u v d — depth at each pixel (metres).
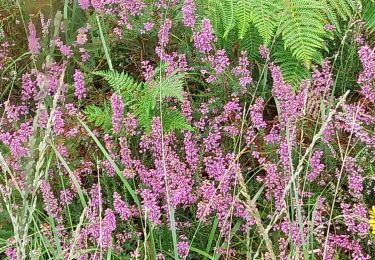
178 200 1.18
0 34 1.48
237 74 1.31
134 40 1.44
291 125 1.22
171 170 1.23
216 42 1.41
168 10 1.42
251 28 1.42
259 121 1.24
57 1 1.54
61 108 1.33
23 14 1.52
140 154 1.31
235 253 1.21
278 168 1.23
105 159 1.26
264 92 1.33
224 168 1.20
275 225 1.17
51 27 1.49
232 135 1.25
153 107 1.23
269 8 1.38
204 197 1.21
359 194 1.16
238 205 1.18
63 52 1.40
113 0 1.40
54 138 1.27
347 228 1.19
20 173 1.22
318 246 1.17
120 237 1.20
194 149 1.22
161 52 1.29
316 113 1.27
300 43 1.34
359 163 1.19
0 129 1.31
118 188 1.27
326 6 1.38
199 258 1.22
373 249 1.17
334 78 1.37
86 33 1.50
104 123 1.30
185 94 1.29
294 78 1.37
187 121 1.29
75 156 1.30
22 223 0.89
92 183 1.29
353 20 1.31
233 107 1.27
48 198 1.14
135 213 1.22
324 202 1.22
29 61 1.48
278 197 1.17
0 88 1.43
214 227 1.18
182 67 1.34
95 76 1.44
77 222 1.25
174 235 1.07
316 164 1.19
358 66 1.36
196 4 1.40
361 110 1.24
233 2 1.39
